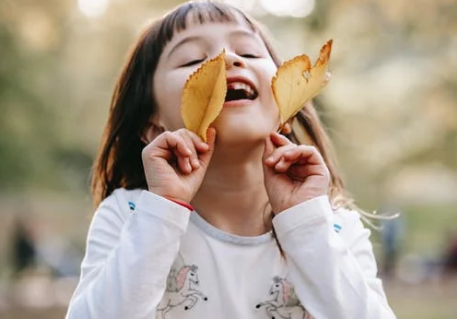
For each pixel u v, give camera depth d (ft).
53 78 40.83
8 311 32.04
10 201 64.08
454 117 42.01
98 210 6.89
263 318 6.47
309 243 6.22
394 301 39.24
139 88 7.23
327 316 6.09
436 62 40.37
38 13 38.55
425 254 58.18
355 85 41.47
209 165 6.56
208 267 6.49
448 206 87.71
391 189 51.65
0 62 38.06
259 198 6.73
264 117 6.38
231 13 6.84
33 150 40.57
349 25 37.88
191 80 6.05
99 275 6.11
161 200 6.12
